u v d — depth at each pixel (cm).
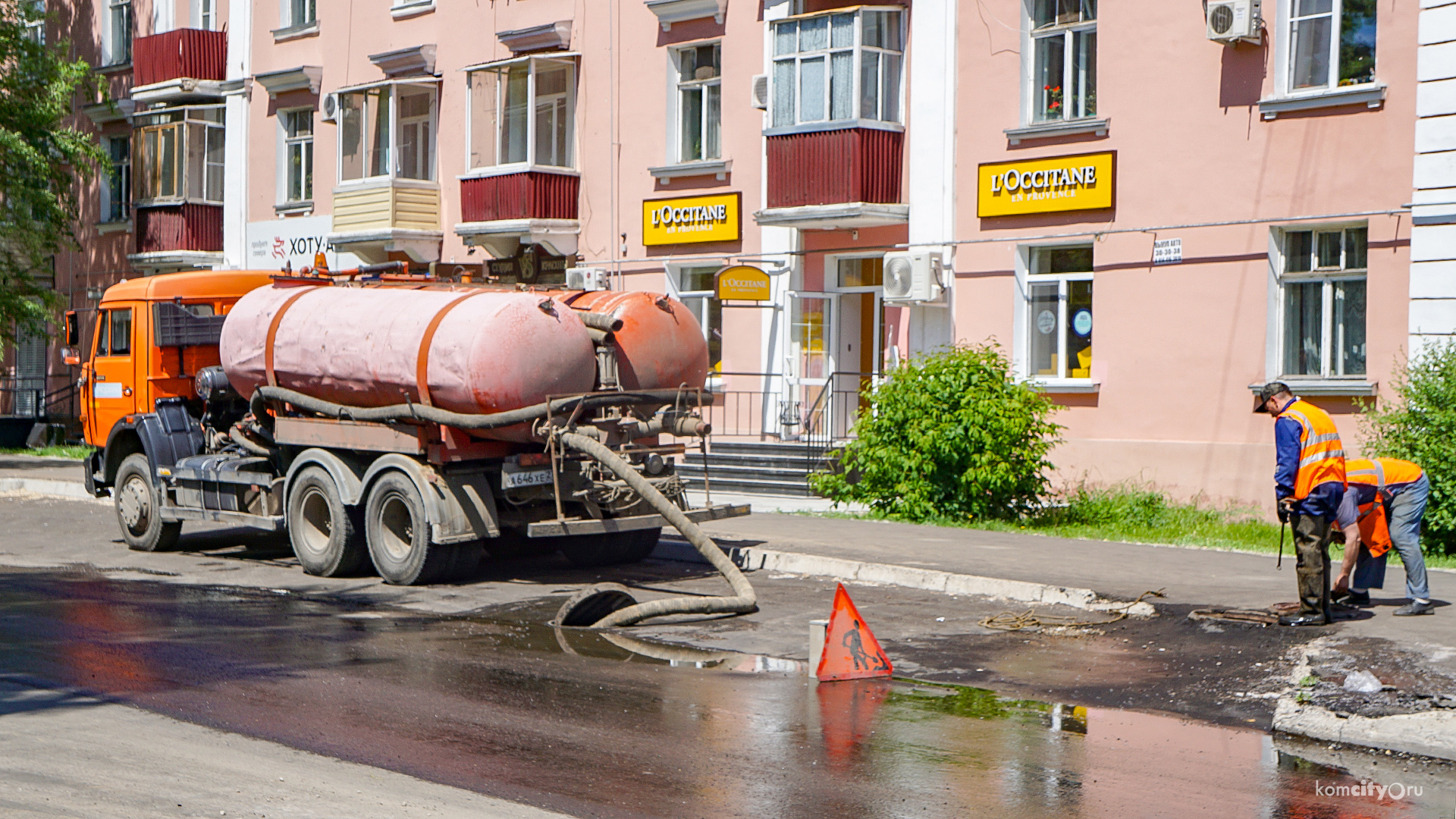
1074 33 1866
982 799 596
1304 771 650
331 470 1279
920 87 1984
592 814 569
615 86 2353
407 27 2656
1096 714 761
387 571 1236
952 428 1596
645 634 1004
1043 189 1864
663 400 1262
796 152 2034
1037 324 1908
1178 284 1753
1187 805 592
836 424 2119
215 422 1491
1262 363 1681
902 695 805
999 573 1195
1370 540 1002
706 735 701
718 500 1888
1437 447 1360
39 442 3195
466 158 2533
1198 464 1728
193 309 1523
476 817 561
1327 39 1644
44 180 2895
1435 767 662
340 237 2627
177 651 920
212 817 554
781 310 2156
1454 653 852
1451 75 1520
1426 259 1542
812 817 567
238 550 1508
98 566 1374
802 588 1213
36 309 2908
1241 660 883
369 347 1245
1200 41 1728
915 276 1945
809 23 2034
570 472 1220
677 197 2277
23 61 2909
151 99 3119
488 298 1210
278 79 2881
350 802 578
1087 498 1727
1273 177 1669
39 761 637
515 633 1004
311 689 807
